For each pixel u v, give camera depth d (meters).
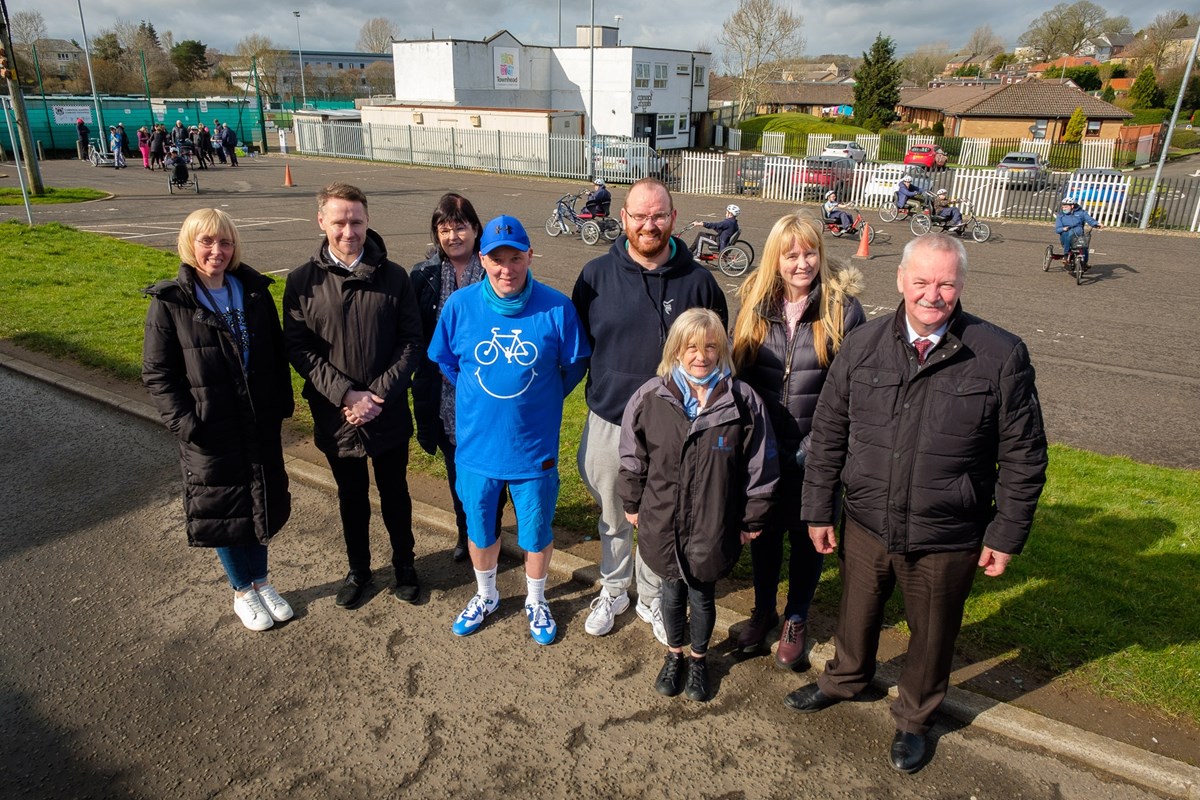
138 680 3.34
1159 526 4.68
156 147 29.83
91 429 5.93
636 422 3.12
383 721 3.14
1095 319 11.23
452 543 4.48
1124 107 63.03
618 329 3.28
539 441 3.38
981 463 2.62
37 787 2.79
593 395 3.40
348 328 3.41
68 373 6.95
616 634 3.70
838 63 141.88
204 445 3.30
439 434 4.04
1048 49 92.19
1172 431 7.03
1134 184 24.06
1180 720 3.06
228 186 25.62
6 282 9.98
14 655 3.49
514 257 3.07
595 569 4.13
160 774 2.86
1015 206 24.03
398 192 25.17
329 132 38.31
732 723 3.15
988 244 18.02
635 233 3.13
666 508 3.05
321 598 3.95
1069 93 48.31
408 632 3.69
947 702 3.14
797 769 2.92
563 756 2.97
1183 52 74.62
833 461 2.91
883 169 24.59
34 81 62.53
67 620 3.74
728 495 3.00
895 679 3.30
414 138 35.28
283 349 3.58
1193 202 23.20
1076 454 6.19
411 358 3.53
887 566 2.85
